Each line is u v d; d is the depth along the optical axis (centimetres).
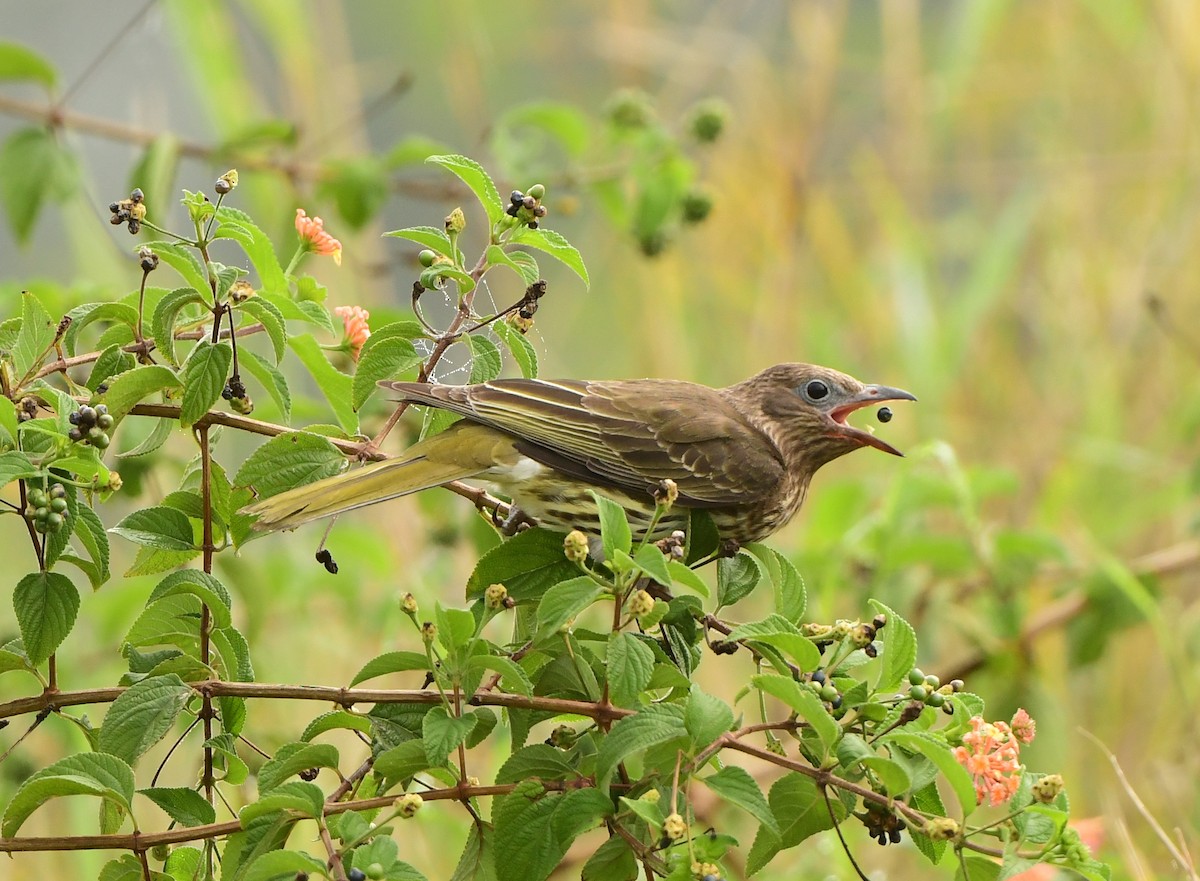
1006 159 1733
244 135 1253
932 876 1184
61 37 1736
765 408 1015
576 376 1594
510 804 647
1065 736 1248
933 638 1298
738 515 963
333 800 688
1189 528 1399
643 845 643
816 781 643
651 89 1716
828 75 1644
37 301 721
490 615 668
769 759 643
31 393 700
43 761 1147
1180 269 1541
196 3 1407
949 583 1316
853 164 1686
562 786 654
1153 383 1528
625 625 657
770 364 1525
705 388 1001
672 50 1648
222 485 767
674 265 1548
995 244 1527
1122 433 1521
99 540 690
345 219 1286
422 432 905
